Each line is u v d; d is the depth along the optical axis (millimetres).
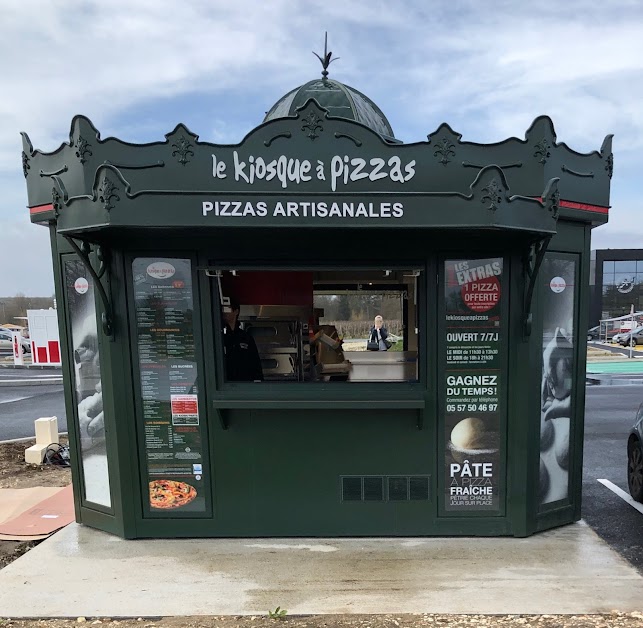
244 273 4074
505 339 3598
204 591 3057
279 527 3756
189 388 3668
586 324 3906
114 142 3352
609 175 3850
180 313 3617
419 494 3717
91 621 2807
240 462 3723
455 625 2686
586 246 3877
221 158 3277
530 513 3715
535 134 3398
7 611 2906
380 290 5113
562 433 3883
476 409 3656
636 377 14117
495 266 3553
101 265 3514
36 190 3799
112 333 3582
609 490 5113
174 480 3744
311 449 3709
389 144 3301
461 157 3365
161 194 2965
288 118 3234
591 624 2689
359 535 3750
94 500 3963
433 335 3596
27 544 3879
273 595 2998
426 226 2996
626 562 3363
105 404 3725
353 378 3926
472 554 3465
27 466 5980
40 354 19312
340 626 2691
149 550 3596
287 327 4023
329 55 4609
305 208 3014
